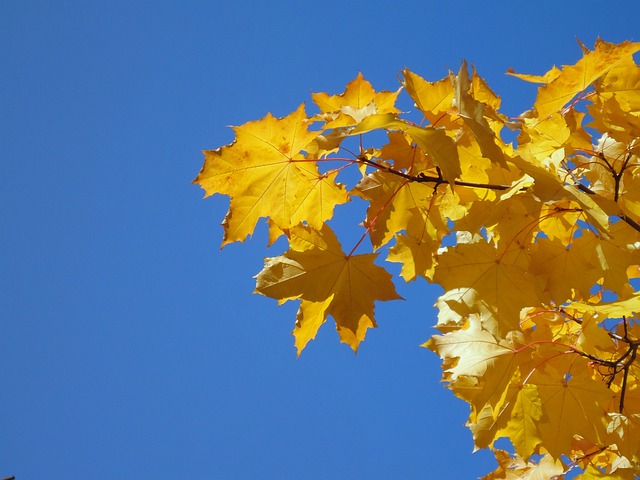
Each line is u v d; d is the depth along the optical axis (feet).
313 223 7.02
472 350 7.11
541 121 6.93
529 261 7.02
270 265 6.98
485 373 7.06
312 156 6.92
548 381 7.14
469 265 7.00
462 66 6.73
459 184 6.95
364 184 7.03
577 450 7.39
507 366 7.08
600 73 6.80
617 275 6.99
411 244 7.09
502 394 7.06
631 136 7.06
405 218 7.13
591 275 7.00
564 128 6.93
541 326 7.43
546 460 7.54
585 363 7.15
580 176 7.22
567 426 7.13
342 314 6.97
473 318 7.17
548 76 7.16
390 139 6.97
